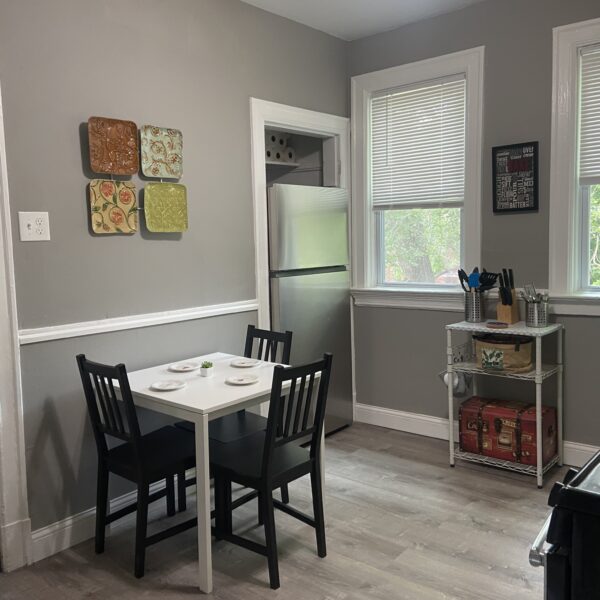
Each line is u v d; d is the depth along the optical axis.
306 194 3.68
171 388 2.45
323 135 3.96
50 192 2.52
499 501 2.95
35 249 2.48
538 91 3.28
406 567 2.39
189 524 2.51
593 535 0.98
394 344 4.02
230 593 2.25
